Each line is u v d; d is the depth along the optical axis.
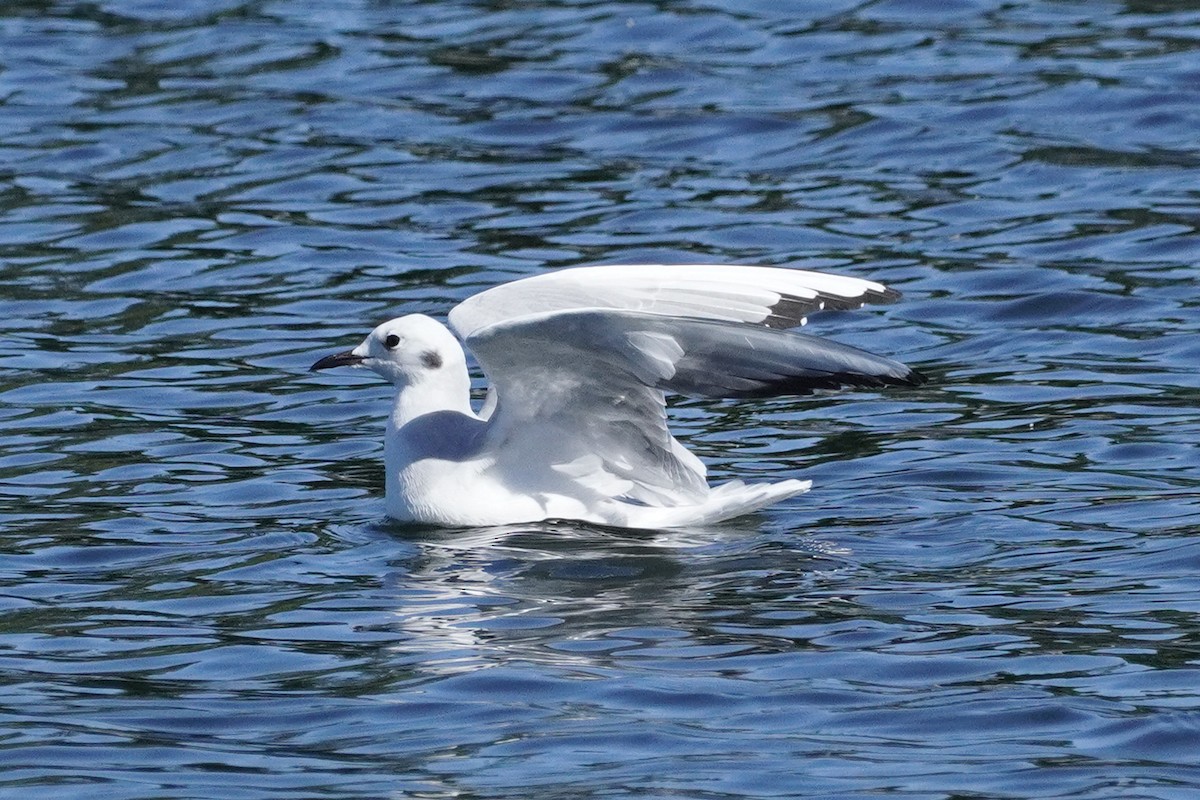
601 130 23.80
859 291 12.73
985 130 23.17
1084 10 27.23
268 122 24.22
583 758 10.09
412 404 14.37
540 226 21.06
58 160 23.17
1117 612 11.80
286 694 10.98
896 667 11.11
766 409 16.47
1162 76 24.36
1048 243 20.05
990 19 27.03
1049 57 25.38
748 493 13.71
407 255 20.42
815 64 25.59
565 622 11.96
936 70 25.11
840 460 15.06
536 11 28.11
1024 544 13.07
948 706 10.56
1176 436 15.12
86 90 25.39
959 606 12.00
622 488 14.18
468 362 18.38
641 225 20.95
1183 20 26.52
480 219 21.34
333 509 14.40
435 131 23.88
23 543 13.63
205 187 22.41
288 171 22.78
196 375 17.48
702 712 10.61
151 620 12.18
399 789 9.77
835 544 13.26
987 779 9.72
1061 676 10.91
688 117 24.03
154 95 25.19
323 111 24.55
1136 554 12.75
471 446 14.14
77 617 12.25
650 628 11.83
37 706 10.88
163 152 23.36
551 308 13.13
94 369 17.64
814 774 9.84
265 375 17.48
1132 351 17.27
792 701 10.70
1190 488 14.02
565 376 13.52
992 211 21.03
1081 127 23.12
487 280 19.61
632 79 25.30
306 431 16.16
